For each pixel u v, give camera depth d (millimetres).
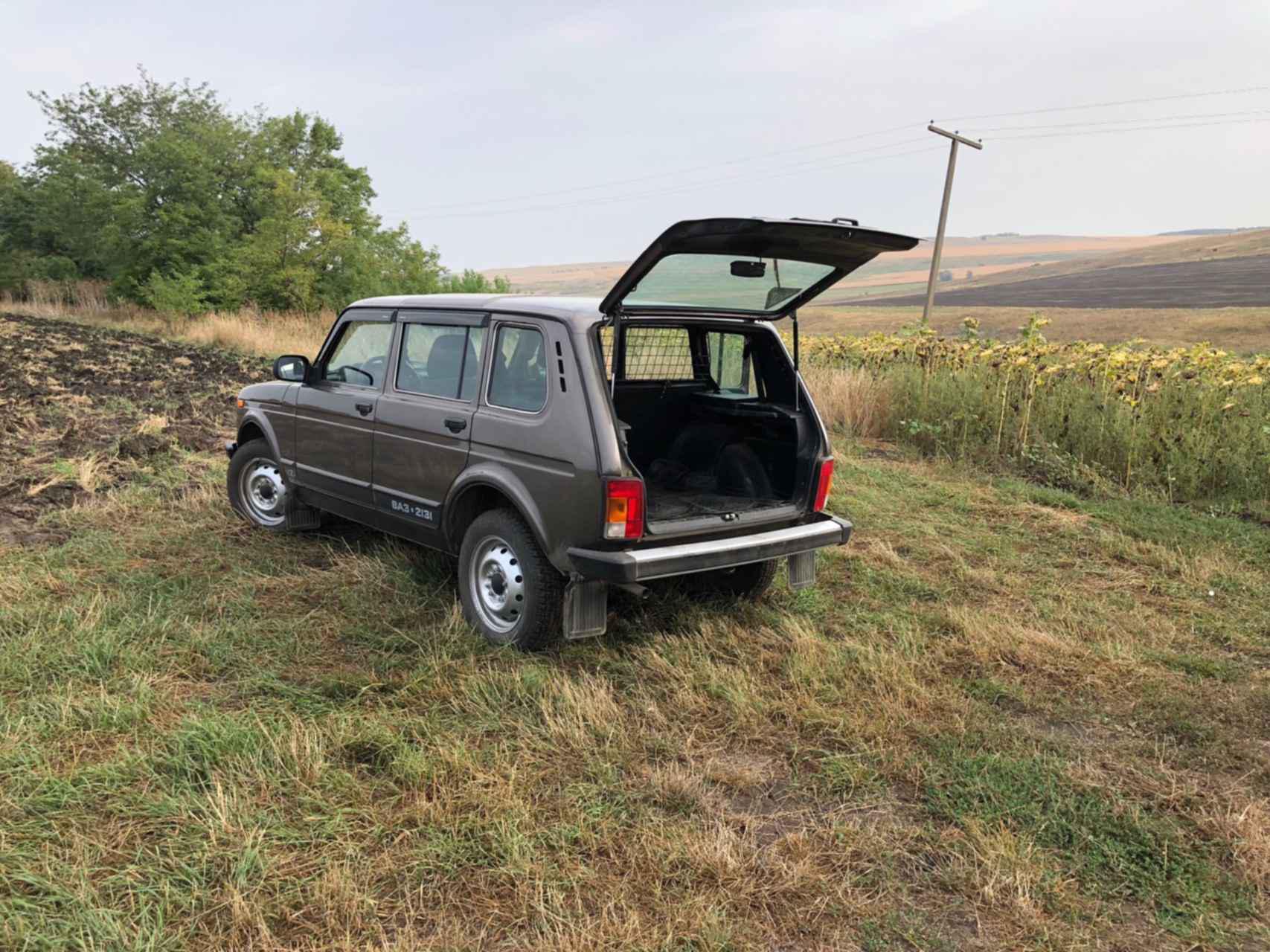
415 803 3154
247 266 27422
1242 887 2896
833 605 5398
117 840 2873
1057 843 3115
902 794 3410
